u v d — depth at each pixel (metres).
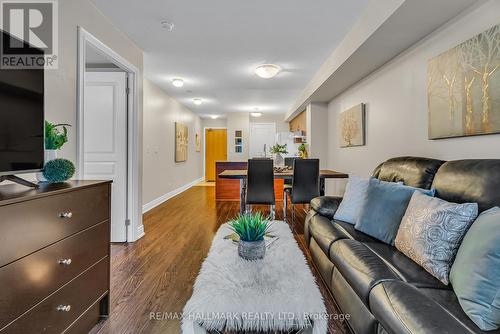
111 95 3.04
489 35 1.68
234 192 5.80
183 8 2.39
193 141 8.49
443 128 2.07
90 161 3.05
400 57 2.72
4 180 1.33
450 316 0.92
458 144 1.99
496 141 1.69
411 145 2.56
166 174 5.85
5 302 1.00
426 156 2.35
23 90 1.28
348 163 4.16
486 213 1.16
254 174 3.60
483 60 1.72
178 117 6.71
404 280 1.24
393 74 2.86
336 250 1.66
